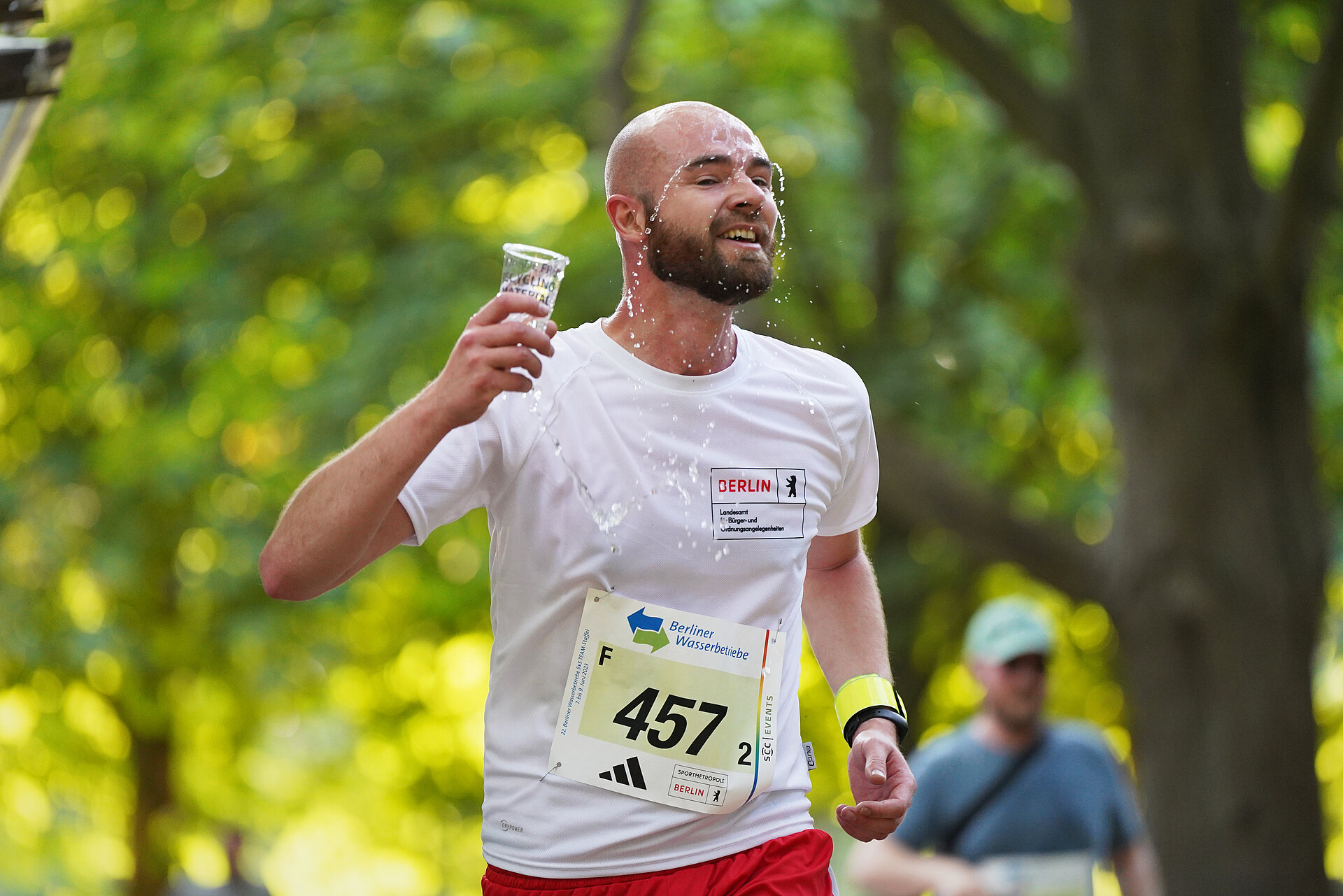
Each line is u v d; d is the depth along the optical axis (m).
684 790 9.09
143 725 45.91
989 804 17.06
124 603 42.94
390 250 39.03
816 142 36.06
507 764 9.22
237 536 39.06
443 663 51.84
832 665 10.66
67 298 41.97
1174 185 27.45
